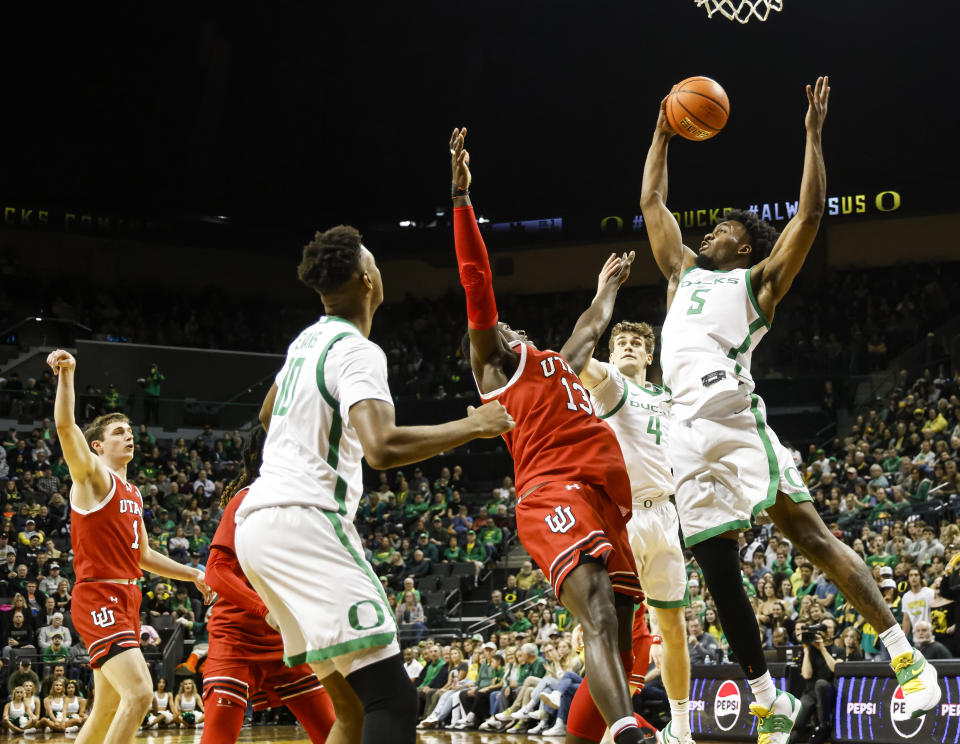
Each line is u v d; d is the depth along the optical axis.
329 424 2.73
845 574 3.51
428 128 24.81
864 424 16.61
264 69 24.34
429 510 17.17
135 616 4.79
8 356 20.03
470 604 14.84
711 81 4.05
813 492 14.10
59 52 22.73
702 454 3.70
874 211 21.17
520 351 3.46
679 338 3.81
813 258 21.84
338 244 2.93
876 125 21.83
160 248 23.80
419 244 24.25
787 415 18.23
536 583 14.27
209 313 23.12
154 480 17.44
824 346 19.61
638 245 23.11
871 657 9.00
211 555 4.07
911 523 10.74
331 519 2.68
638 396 4.36
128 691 4.58
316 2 23.39
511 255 24.19
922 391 16.56
